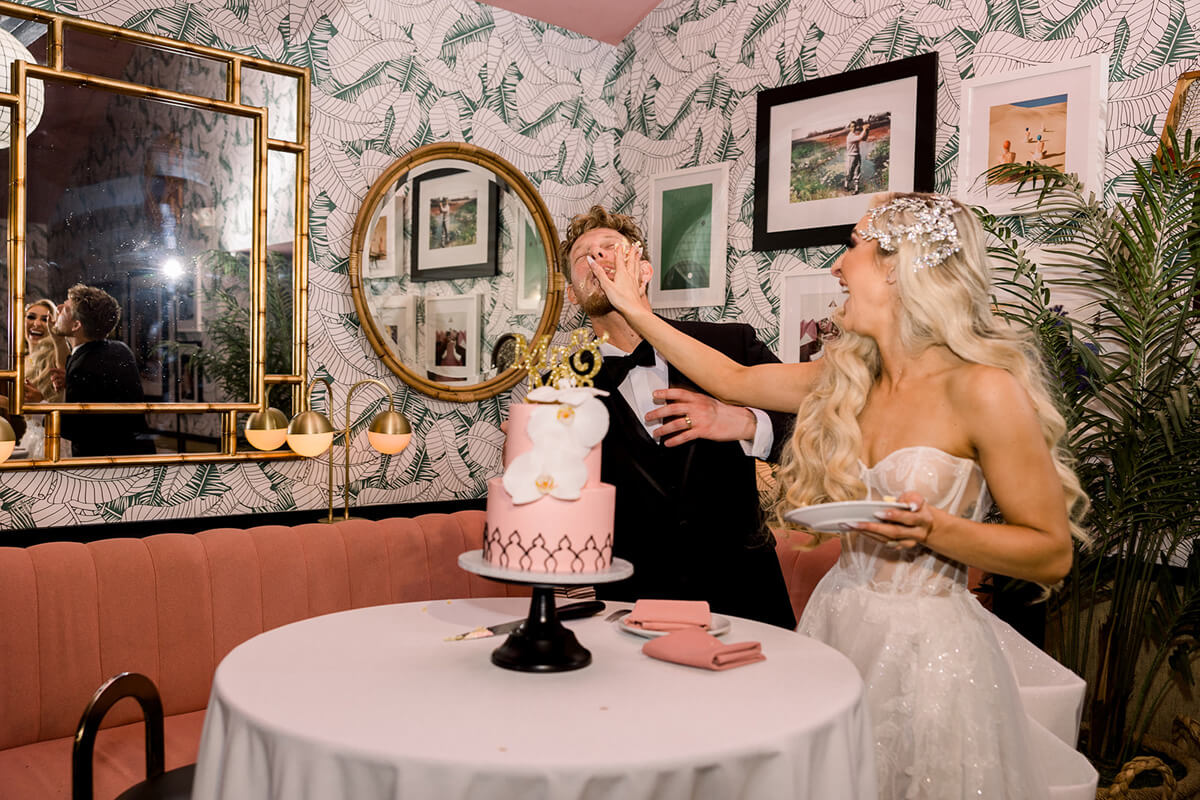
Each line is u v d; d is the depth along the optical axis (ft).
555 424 5.05
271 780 4.29
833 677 5.21
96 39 10.13
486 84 13.50
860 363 6.53
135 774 7.80
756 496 8.72
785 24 13.00
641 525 8.29
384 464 12.57
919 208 6.24
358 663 5.29
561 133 14.42
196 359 10.84
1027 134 10.66
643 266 8.20
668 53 14.40
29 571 8.46
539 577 4.86
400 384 12.71
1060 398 8.99
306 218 11.63
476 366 13.33
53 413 9.82
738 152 13.52
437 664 5.30
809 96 12.62
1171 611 9.09
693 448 8.31
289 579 9.78
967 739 5.72
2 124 9.53
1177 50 9.70
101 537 10.01
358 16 12.17
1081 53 10.34
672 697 4.82
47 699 8.39
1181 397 8.23
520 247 13.75
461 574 10.93
